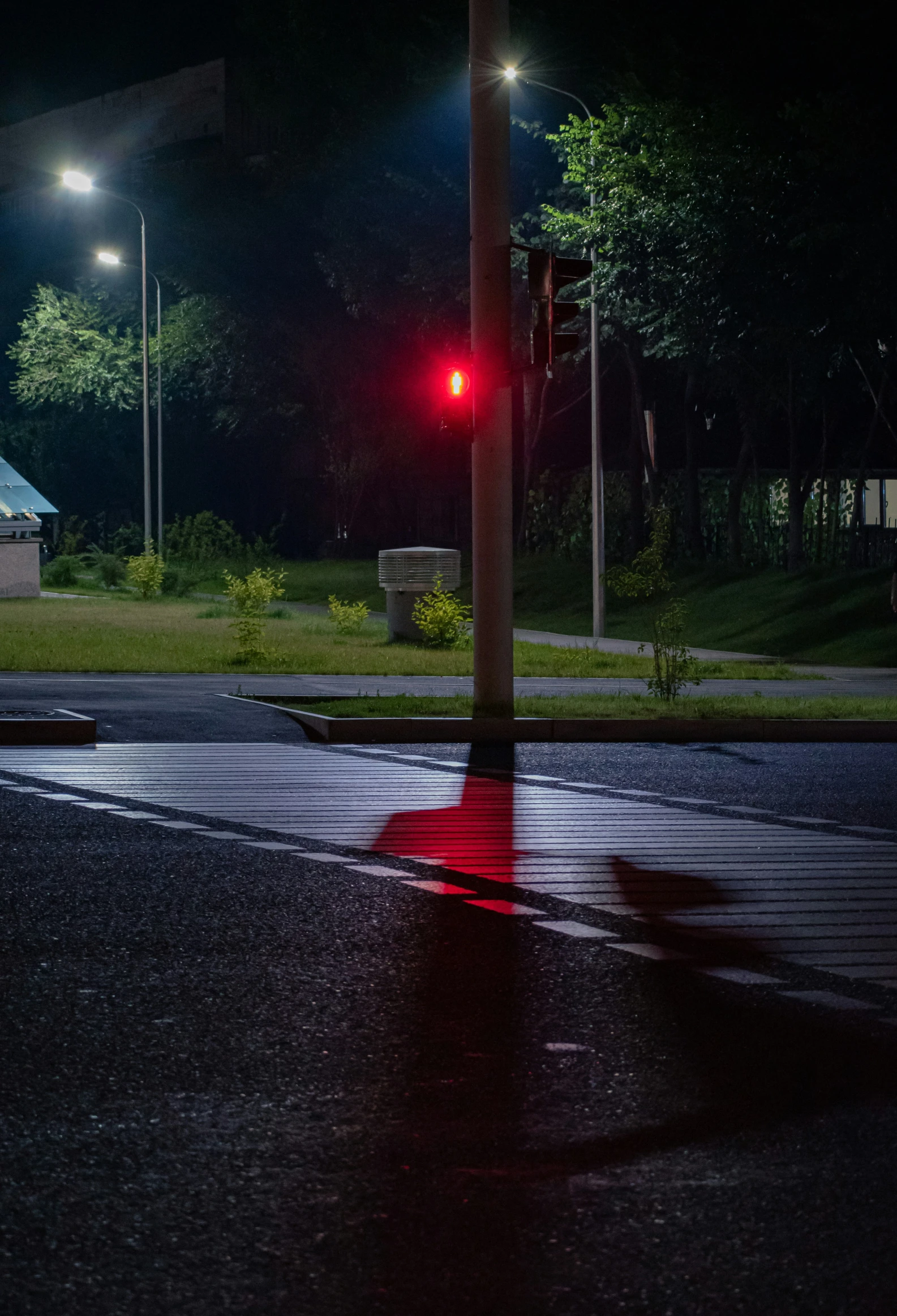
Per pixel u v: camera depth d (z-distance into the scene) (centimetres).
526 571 4834
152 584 4378
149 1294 378
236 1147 479
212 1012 627
